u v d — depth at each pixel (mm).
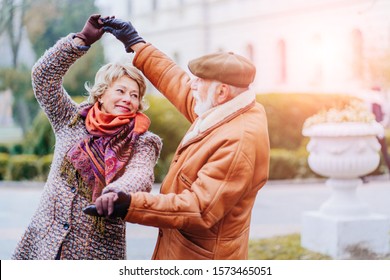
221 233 3850
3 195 16125
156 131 17125
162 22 41500
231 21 36344
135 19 43750
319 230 8859
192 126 4059
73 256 3961
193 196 3598
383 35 24625
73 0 39719
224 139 3705
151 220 3518
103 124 3994
